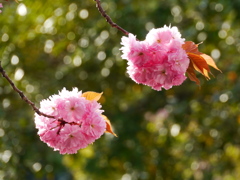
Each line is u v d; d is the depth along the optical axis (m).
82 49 12.12
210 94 13.41
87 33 12.17
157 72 4.62
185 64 4.64
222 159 13.68
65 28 11.98
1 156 10.73
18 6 10.57
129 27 12.27
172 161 13.91
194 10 12.39
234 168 13.86
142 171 13.48
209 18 12.48
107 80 13.16
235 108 13.02
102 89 13.16
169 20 12.58
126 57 4.67
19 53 11.31
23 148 11.65
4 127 11.25
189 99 13.58
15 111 11.52
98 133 4.65
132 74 4.73
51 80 12.66
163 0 12.59
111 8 12.13
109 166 13.32
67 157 13.01
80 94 4.77
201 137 13.57
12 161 10.88
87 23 12.17
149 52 4.62
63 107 4.62
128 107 13.96
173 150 13.98
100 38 12.07
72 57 12.11
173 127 13.39
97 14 12.16
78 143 4.61
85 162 13.23
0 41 11.09
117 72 13.07
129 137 13.46
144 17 12.41
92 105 4.69
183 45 4.79
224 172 13.73
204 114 13.37
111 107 13.51
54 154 12.21
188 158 13.78
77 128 4.60
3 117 11.27
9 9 10.75
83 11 11.77
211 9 12.38
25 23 11.22
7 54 11.16
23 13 10.01
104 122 4.68
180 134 13.77
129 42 4.64
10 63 11.11
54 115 4.63
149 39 4.66
